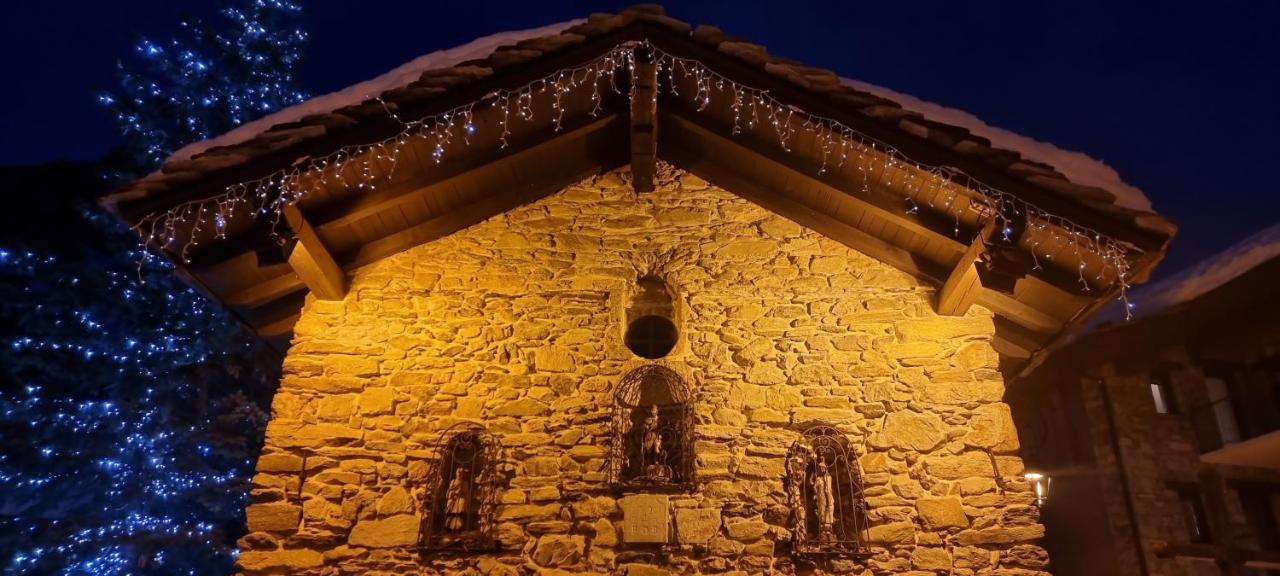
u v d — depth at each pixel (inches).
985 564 207.2
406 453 223.1
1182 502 404.5
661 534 211.5
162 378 468.1
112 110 509.0
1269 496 397.7
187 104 526.6
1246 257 395.2
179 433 461.4
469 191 251.4
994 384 228.4
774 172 248.2
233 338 485.4
